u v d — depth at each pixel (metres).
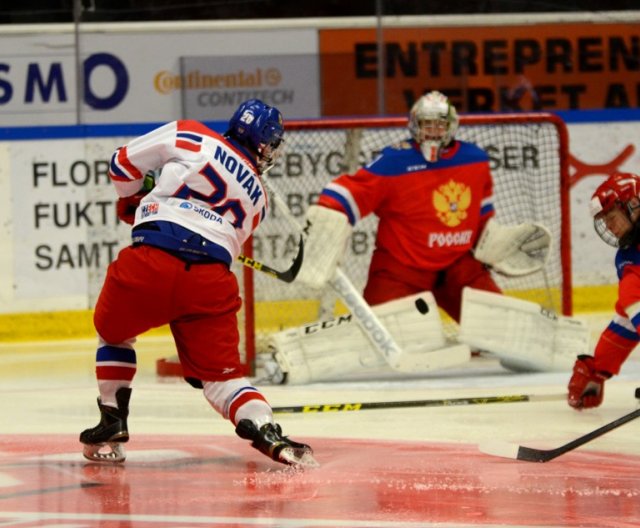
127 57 20.64
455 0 21.44
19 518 7.97
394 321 15.21
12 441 11.12
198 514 8.06
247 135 9.77
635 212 11.38
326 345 14.95
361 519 7.89
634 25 21.80
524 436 11.24
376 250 15.98
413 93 21.31
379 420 12.16
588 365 12.45
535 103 21.61
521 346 15.48
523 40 21.56
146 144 9.59
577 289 21.30
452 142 15.59
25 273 20.05
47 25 20.48
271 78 20.84
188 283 9.40
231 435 11.39
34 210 20.05
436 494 8.68
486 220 15.88
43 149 20.08
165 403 13.49
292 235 19.80
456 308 16.14
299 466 9.66
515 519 7.87
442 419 12.19
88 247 20.22
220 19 20.97
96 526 7.74
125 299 9.48
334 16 21.23
